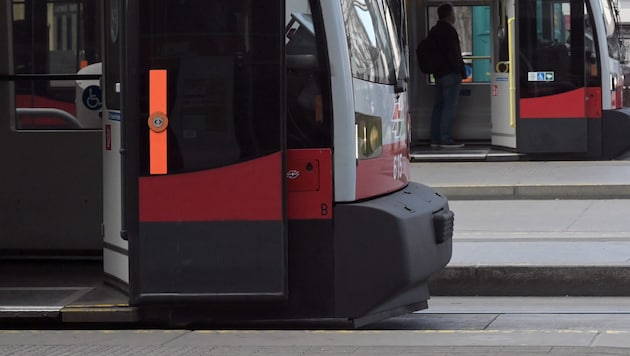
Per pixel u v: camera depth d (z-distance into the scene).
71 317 9.64
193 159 9.15
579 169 21.88
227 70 9.11
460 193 19.91
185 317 9.49
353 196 9.24
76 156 11.84
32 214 11.95
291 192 9.24
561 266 12.14
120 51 9.20
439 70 23.95
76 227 11.91
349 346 9.40
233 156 9.13
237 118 9.11
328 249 9.27
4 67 11.80
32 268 11.67
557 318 10.82
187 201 9.18
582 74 22.88
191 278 9.22
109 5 10.04
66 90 11.79
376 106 9.71
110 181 10.30
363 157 9.41
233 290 9.21
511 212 18.19
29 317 9.62
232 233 9.17
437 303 11.77
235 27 9.09
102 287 10.58
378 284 9.27
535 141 23.00
